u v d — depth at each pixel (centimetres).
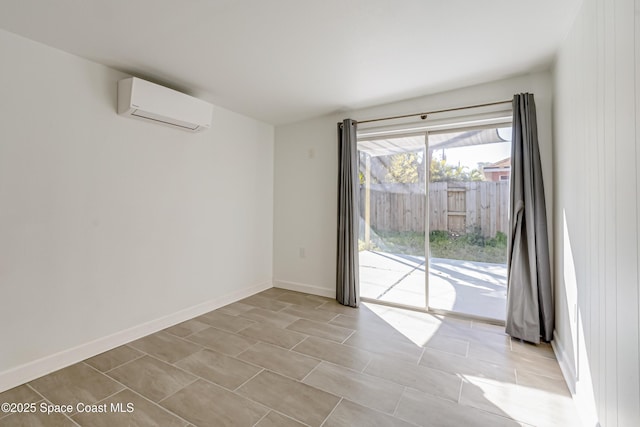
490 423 167
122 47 221
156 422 166
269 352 246
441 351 247
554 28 201
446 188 330
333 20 191
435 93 313
